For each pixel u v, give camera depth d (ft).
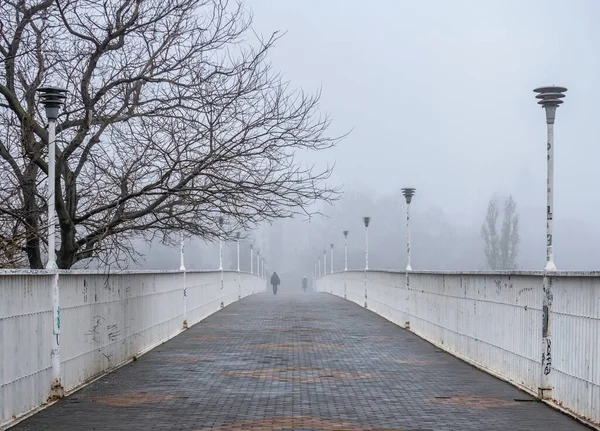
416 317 81.20
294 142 61.36
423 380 49.37
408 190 89.76
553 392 40.63
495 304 51.75
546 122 45.03
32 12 54.65
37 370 39.22
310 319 101.60
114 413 38.27
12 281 35.53
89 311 49.16
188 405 40.45
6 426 34.27
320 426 34.94
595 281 35.01
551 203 44.01
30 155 55.93
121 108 60.39
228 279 141.49
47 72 59.31
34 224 57.72
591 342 35.45
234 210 62.54
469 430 34.19
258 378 50.06
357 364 57.00
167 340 74.79
